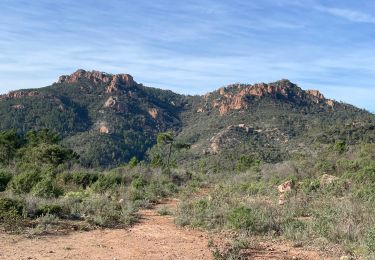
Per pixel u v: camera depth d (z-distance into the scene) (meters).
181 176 31.44
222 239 10.73
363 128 78.44
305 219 13.06
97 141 127.31
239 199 17.02
